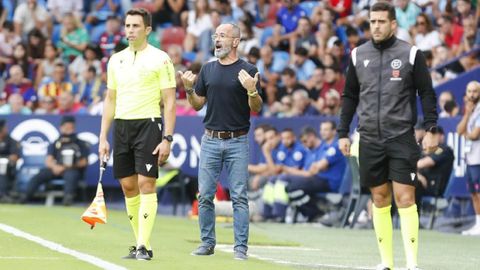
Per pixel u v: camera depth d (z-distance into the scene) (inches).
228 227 1744.6
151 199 1095.6
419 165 1809.8
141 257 1079.6
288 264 1129.4
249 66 1145.4
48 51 2527.1
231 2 2613.2
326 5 2455.7
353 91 1044.5
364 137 1019.9
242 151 1147.9
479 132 1756.9
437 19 2333.9
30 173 2143.2
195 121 2079.2
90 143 2144.4
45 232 1413.6
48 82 2466.8
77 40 2603.3
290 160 1980.8
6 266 982.4
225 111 1144.8
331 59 2258.9
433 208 1828.2
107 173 2134.6
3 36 2588.6
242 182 1147.9
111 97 1123.3
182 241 1397.6
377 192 1031.6
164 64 1097.4
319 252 1339.8
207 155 1156.5
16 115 2154.3
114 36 2502.5
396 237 1617.9
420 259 1282.0
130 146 1103.0
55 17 2753.4
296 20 2464.3
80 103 2421.3
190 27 2551.7
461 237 1676.9
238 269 1027.3
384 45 1015.0
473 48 2117.4
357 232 1750.7
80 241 1302.9
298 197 1942.7
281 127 1994.3
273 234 1646.2
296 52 2342.5
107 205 2146.9
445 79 2075.5
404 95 1009.5
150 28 1107.9
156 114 1097.4
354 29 2305.6
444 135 1840.6
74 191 2117.4
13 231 1398.9
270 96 2298.2
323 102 2162.9
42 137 2153.1
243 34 2477.9
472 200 1792.6
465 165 1801.2
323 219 1911.9
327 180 1937.7
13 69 2484.0
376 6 1013.8
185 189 2078.0
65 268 978.1
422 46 2250.2
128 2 2728.8
